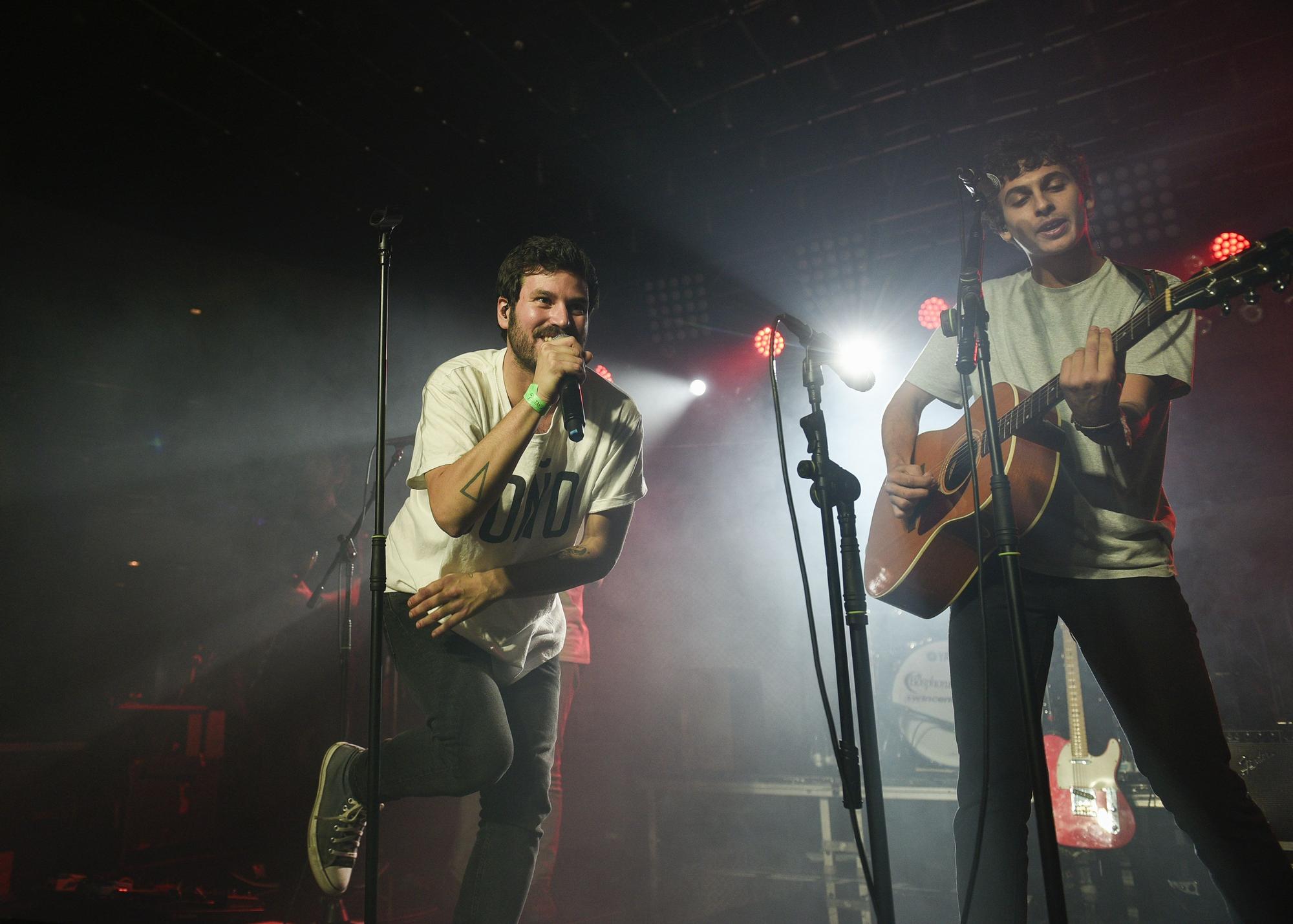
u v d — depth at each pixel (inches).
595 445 80.1
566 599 137.6
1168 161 194.2
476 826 138.1
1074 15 167.2
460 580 69.5
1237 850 62.9
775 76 183.8
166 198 200.8
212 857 184.5
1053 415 78.1
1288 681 173.9
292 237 220.8
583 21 171.3
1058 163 77.6
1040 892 135.1
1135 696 67.4
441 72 180.4
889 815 161.5
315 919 131.2
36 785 175.6
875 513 92.0
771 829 186.1
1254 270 64.4
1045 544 72.9
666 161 207.6
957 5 166.9
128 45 161.5
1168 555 70.8
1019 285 82.4
